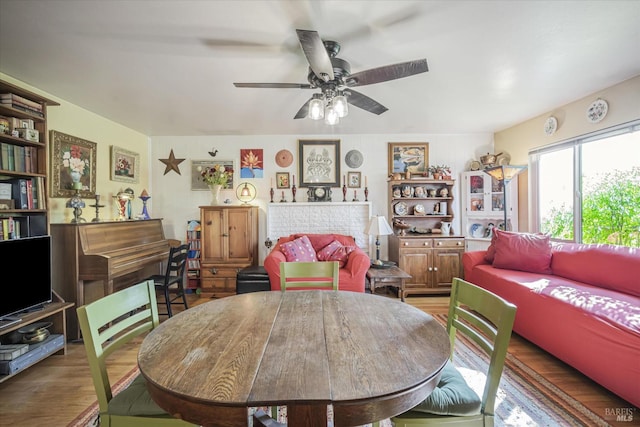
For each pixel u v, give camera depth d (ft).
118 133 12.01
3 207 6.92
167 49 6.38
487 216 13.34
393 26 5.62
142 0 4.84
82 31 5.70
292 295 5.40
